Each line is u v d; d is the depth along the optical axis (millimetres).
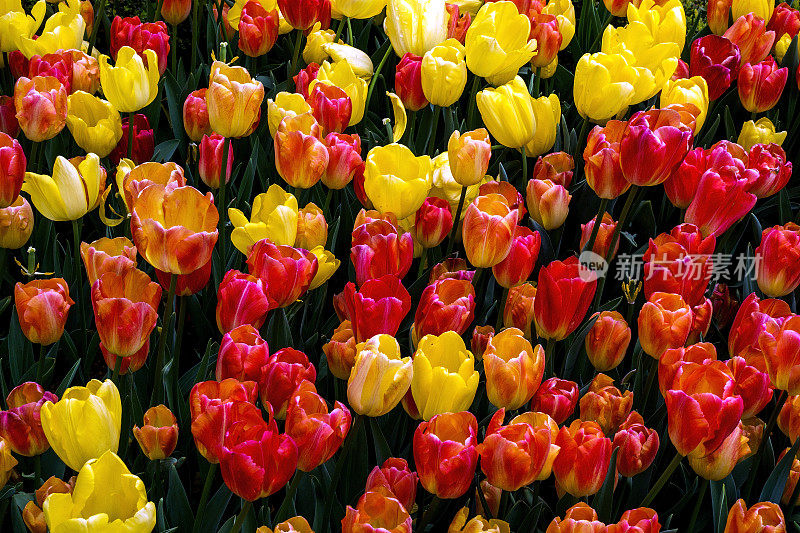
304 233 1824
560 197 1927
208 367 1861
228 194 2129
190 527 1719
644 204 2070
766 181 1959
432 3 2084
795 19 2336
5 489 1707
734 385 1659
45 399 1696
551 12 2266
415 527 1780
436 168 1972
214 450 1609
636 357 1896
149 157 2096
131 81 1946
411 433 1885
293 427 1603
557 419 1711
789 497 1794
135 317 1666
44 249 2010
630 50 2102
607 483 1740
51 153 2131
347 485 1773
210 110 1882
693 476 1845
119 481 1562
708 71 2156
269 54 2488
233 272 1695
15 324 1876
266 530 1609
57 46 2133
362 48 2389
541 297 1750
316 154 1855
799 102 2340
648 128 1786
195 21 2314
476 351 1815
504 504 1747
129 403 1749
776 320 1762
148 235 1671
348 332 1768
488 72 2055
